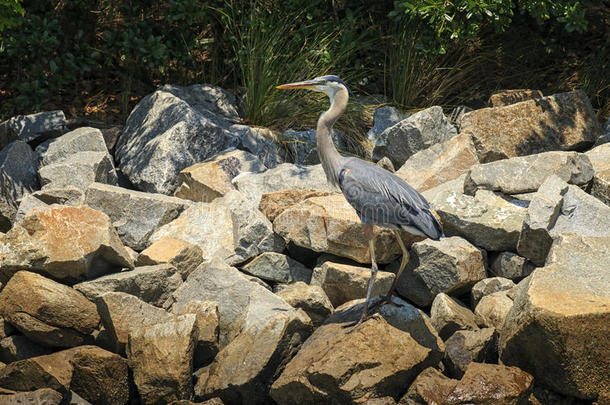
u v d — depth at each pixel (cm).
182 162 1335
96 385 914
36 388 912
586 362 844
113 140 1467
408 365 875
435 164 1280
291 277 1138
